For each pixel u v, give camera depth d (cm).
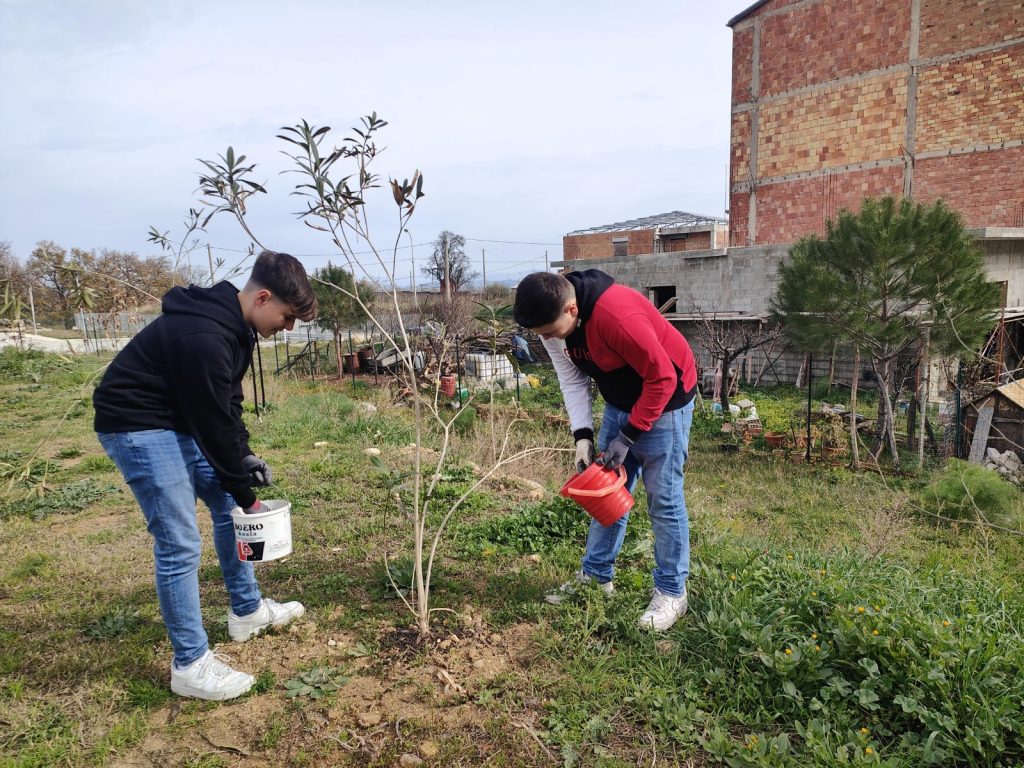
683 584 289
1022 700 221
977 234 1237
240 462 236
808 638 259
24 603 319
